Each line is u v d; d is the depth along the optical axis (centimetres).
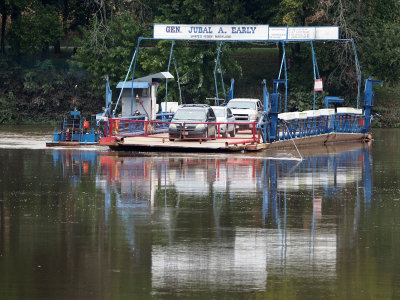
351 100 16588
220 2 16125
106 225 4238
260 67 18238
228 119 10181
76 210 4706
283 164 7600
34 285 3122
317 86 11031
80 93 16862
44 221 4353
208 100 16450
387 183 6122
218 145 8925
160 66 15738
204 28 10694
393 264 3441
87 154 8562
